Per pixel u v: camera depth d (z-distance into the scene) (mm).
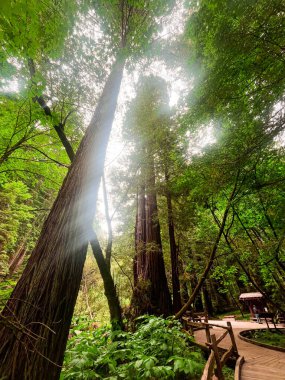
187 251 12516
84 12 4242
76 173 2639
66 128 5816
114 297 5777
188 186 6703
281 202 5969
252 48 3590
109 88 3721
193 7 4766
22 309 1658
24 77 4168
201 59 5188
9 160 5516
